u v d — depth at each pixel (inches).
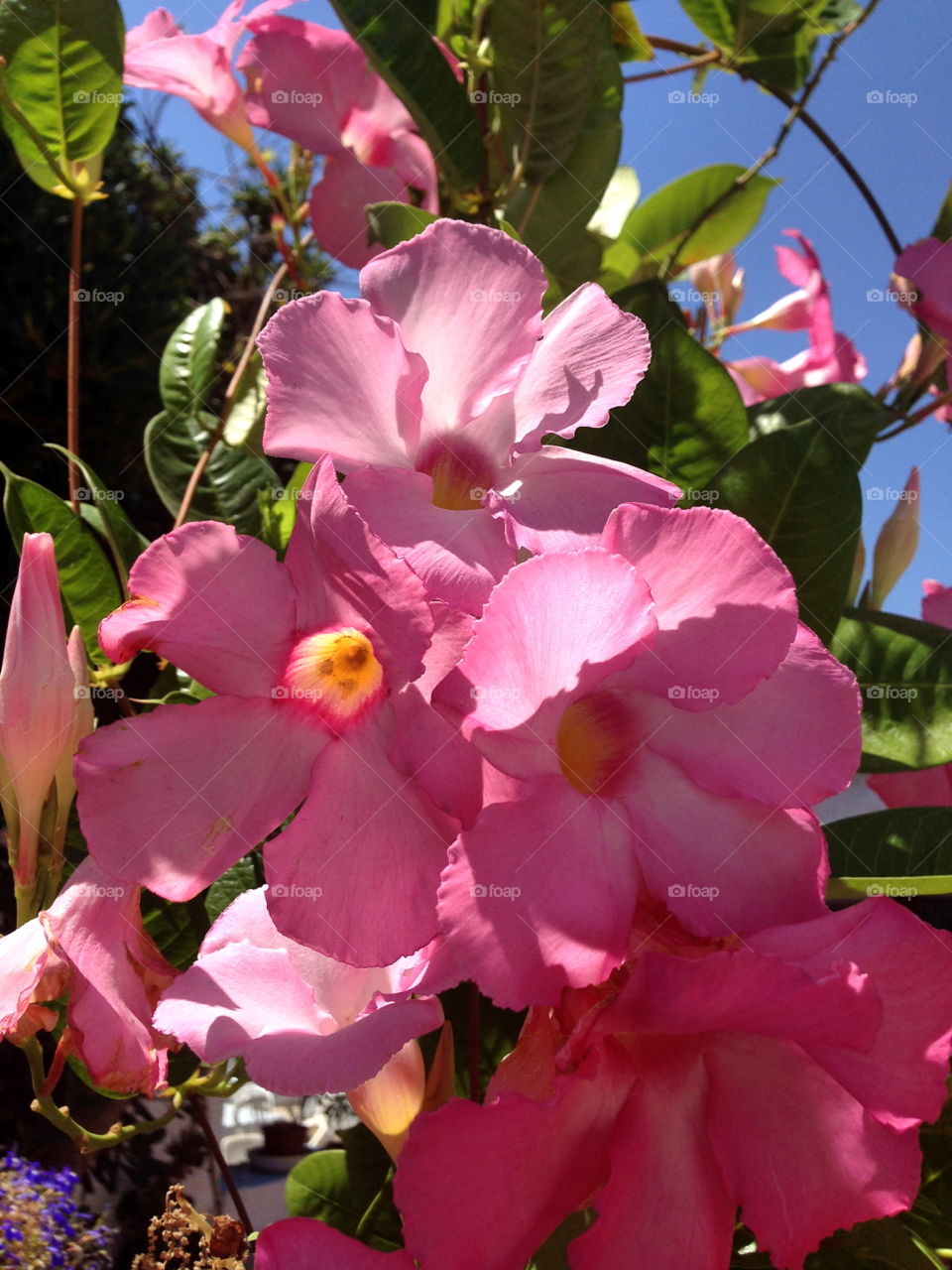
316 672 9.2
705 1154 8.9
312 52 15.1
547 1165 8.4
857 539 12.6
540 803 8.3
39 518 13.2
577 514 9.4
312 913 8.5
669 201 18.8
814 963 8.2
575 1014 8.6
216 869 8.7
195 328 16.6
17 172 44.8
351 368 9.5
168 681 14.4
